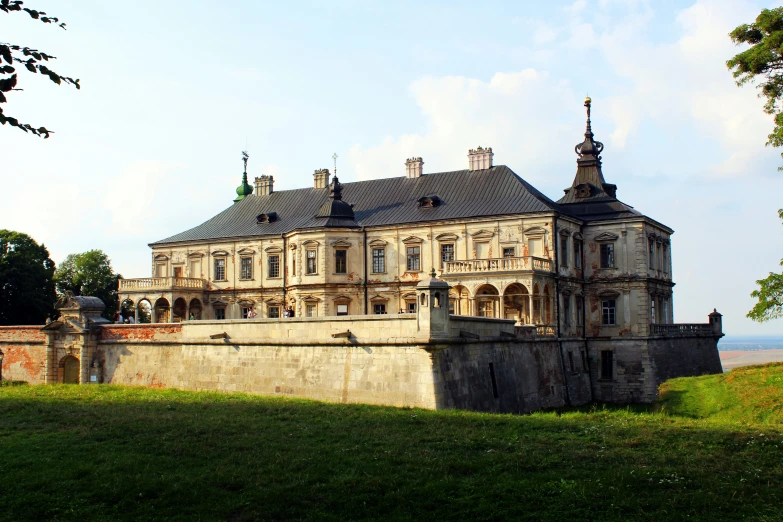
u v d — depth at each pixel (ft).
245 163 313.12
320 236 217.77
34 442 85.87
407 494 62.54
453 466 70.90
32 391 149.07
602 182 221.66
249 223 247.09
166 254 253.85
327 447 80.23
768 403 107.55
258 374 140.26
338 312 217.56
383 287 214.48
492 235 199.93
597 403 196.85
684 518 55.57
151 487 65.10
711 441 81.46
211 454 77.66
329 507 60.29
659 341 204.33
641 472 67.31
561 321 192.13
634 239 202.90
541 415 109.50
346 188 241.76
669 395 137.90
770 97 123.65
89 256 323.78
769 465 70.59
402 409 111.24
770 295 115.44
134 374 166.61
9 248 262.06
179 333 158.81
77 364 179.32
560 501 60.08
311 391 130.00
